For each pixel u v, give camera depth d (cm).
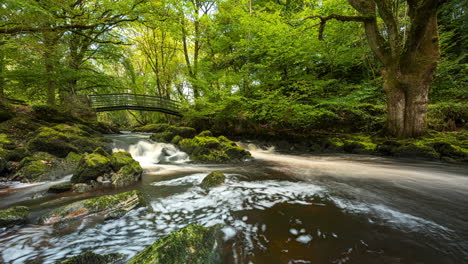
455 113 898
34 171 507
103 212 294
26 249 215
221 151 821
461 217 286
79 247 221
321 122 1244
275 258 195
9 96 1202
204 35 1452
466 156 637
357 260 190
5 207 337
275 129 1342
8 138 660
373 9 795
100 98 1616
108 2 750
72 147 680
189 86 1647
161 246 176
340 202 350
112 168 508
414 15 740
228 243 222
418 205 332
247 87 1239
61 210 283
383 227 257
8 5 534
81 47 1411
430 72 753
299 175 562
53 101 1304
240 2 1226
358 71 1355
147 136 1338
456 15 1094
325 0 1046
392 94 824
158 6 831
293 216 294
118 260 193
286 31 968
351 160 778
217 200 364
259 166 701
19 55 812
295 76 1166
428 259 192
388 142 807
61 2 647
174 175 576
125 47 1393
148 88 2258
